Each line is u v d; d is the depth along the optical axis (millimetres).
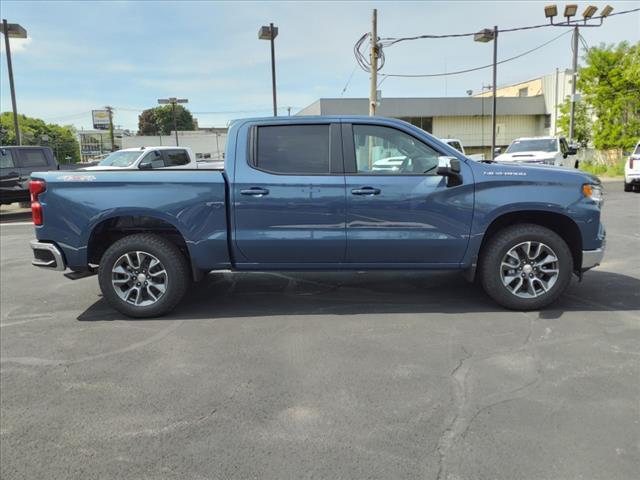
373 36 18891
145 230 5191
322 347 4207
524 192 4746
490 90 52906
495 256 4863
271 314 5125
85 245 4918
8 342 4531
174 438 2914
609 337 4270
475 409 3154
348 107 37594
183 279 5016
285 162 4875
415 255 4887
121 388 3564
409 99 39031
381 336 4418
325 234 4828
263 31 21828
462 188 4758
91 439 2932
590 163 31281
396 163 4914
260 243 4863
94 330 4793
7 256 9016
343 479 2518
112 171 4996
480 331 4473
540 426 2945
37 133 80000
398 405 3223
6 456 2787
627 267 6707
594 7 17594
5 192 14695
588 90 29203
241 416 3137
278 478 2537
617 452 2684
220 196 4828
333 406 3232
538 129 42812
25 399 3439
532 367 3727
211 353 4148
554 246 4816
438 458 2670
